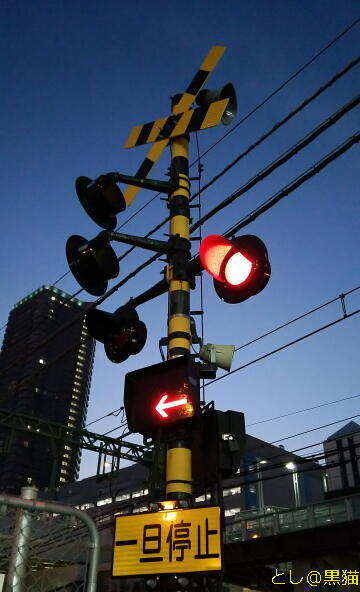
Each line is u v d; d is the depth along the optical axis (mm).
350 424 71438
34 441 167625
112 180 5688
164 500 4438
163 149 6461
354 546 18641
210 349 5223
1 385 183500
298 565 21312
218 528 4051
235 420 4496
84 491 76812
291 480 64250
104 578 23547
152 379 4648
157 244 5605
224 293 4832
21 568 3387
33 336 187375
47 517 3588
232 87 6656
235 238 4832
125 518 4438
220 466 4258
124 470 71125
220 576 3973
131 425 4562
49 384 182875
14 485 156125
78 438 34781
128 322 5781
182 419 4324
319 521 20406
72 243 5906
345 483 67125
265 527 22125
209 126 6129
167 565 4082
